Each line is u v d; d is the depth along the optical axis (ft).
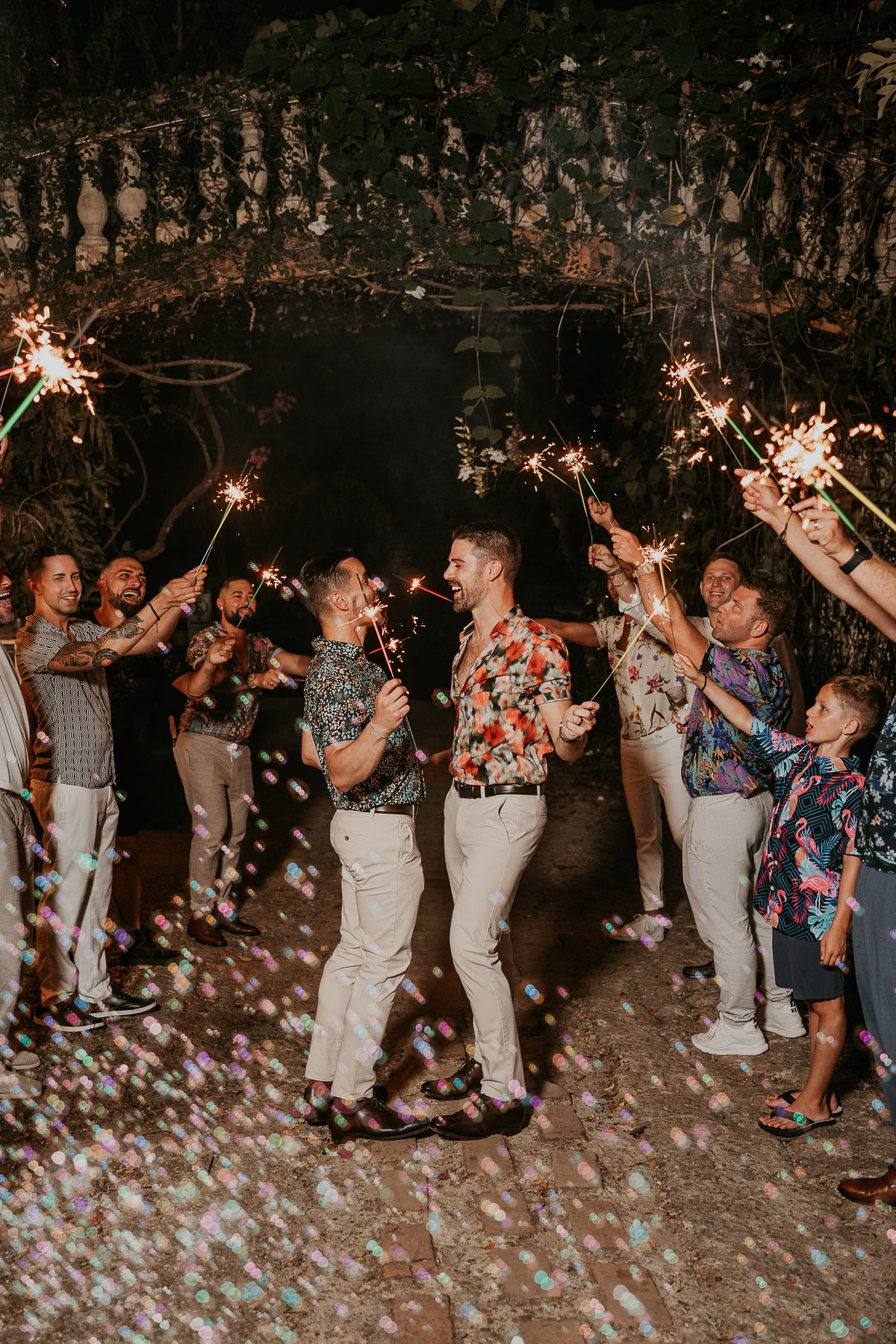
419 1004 13.55
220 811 15.16
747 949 11.79
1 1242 8.71
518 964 14.87
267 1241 8.78
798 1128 10.36
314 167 16.87
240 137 17.10
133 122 16.42
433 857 19.86
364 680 10.14
